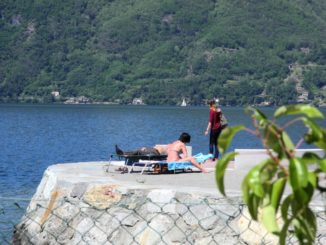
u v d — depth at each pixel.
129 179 34.66
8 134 170.00
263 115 6.73
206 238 26.28
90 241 29.28
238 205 24.09
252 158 38.69
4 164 94.06
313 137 6.55
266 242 24.36
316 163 6.49
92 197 30.19
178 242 27.06
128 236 28.42
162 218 27.80
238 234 25.47
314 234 6.62
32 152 117.69
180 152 40.31
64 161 101.31
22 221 29.38
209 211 26.44
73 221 30.11
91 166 41.06
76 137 160.00
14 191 60.97
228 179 34.47
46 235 30.28
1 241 28.08
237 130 6.70
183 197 27.47
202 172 39.66
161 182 33.91
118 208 29.20
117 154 40.03
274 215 6.51
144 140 150.25
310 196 6.39
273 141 6.63
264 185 6.52
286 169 6.52
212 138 48.34
